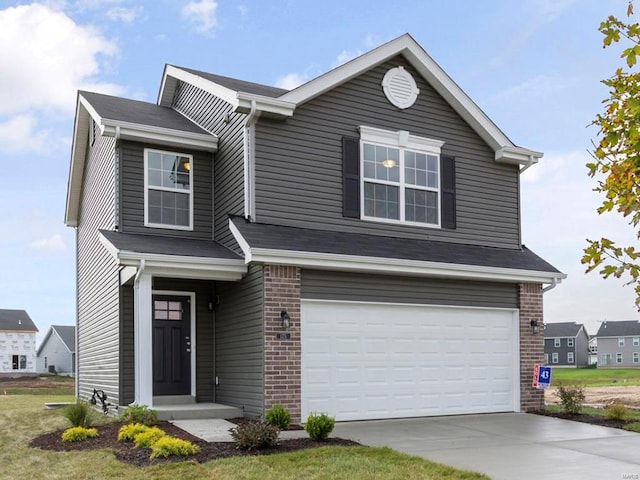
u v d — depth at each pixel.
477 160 15.20
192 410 11.62
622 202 3.16
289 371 11.44
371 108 13.90
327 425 9.60
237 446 8.94
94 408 14.60
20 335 61.25
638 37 3.19
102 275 15.11
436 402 13.16
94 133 16.75
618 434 10.82
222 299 13.20
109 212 14.18
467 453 9.02
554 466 8.18
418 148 14.38
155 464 8.16
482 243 14.97
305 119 13.06
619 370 60.91
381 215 13.71
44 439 10.56
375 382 12.50
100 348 15.05
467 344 13.73
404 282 13.05
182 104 16.47
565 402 13.46
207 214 14.02
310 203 12.88
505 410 13.98
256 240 11.52
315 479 7.32
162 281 13.16
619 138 3.12
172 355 13.15
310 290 11.93
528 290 14.54
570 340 88.19
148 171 13.55
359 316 12.49
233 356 12.55
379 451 8.73
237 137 13.06
